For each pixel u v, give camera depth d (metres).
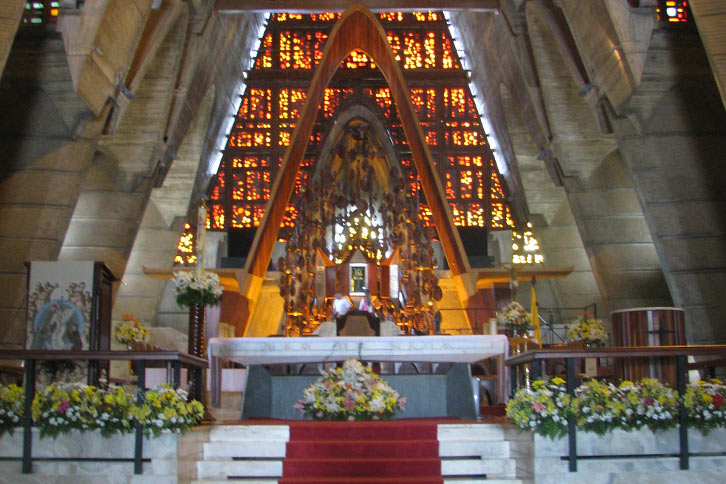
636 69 15.62
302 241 21.80
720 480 7.18
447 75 28.75
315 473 7.89
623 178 20.52
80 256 20.61
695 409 7.34
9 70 14.86
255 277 22.72
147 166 20.27
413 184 27.69
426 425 8.57
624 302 20.52
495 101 25.88
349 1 22.94
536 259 26.00
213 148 26.64
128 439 7.26
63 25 14.53
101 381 9.20
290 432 8.53
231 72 25.88
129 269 25.02
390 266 20.45
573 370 7.28
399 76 23.19
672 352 7.32
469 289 23.28
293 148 22.84
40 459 7.27
